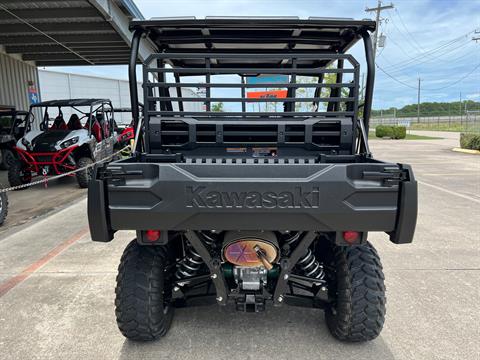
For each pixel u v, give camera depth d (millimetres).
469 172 11844
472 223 6078
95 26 11078
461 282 3889
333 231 2314
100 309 3361
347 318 2625
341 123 2844
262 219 2195
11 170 9125
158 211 2188
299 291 3438
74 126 10273
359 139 2832
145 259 2656
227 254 2490
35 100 16234
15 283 3906
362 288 2586
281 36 3082
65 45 13250
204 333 2977
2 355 2729
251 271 2578
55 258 4598
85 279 3988
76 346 2826
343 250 2662
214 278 2533
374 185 2172
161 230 2295
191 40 3076
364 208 2172
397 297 3551
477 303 3447
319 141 2959
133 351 2756
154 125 2850
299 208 2160
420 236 5418
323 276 2830
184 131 2885
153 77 3283
